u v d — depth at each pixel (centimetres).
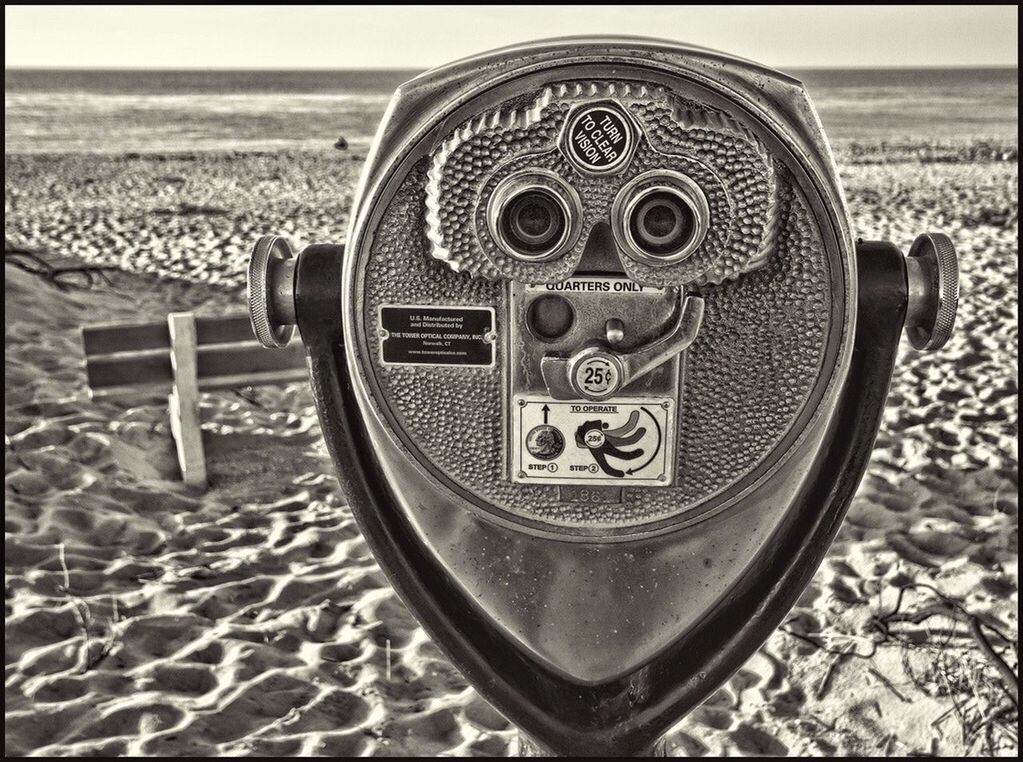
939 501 444
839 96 3988
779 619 141
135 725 289
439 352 133
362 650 336
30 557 373
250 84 5241
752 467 133
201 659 325
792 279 127
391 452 140
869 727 298
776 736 297
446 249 126
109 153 2123
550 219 124
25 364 564
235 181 1670
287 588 369
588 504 136
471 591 142
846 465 142
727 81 122
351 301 132
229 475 477
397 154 126
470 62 124
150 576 374
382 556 145
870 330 141
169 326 448
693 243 123
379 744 287
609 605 139
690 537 138
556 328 131
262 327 144
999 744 287
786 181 125
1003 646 335
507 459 135
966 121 2966
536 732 142
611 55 121
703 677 142
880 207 1292
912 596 367
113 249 1035
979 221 1173
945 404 557
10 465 442
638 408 132
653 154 122
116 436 483
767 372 130
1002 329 693
